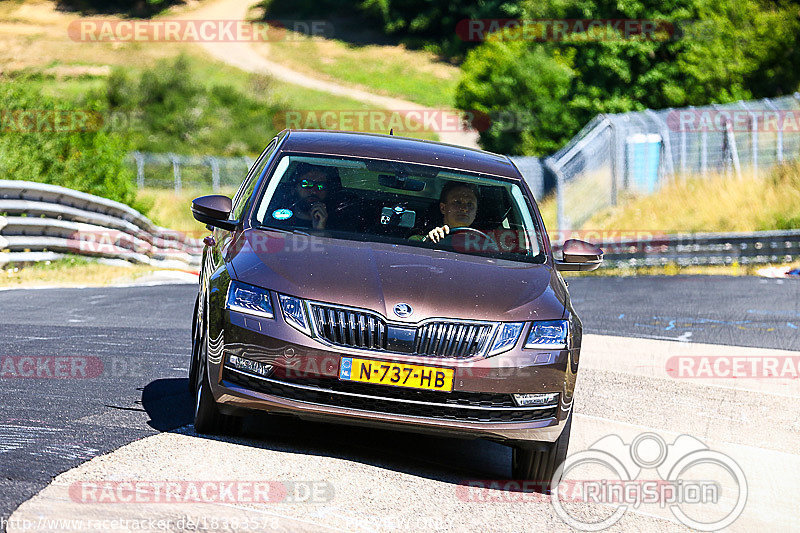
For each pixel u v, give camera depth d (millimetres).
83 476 15086
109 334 31609
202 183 125312
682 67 122375
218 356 17625
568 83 126438
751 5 125312
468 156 23703
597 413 24938
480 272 19188
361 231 20375
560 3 128000
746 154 94188
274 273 17875
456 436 17766
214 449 17328
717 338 39375
